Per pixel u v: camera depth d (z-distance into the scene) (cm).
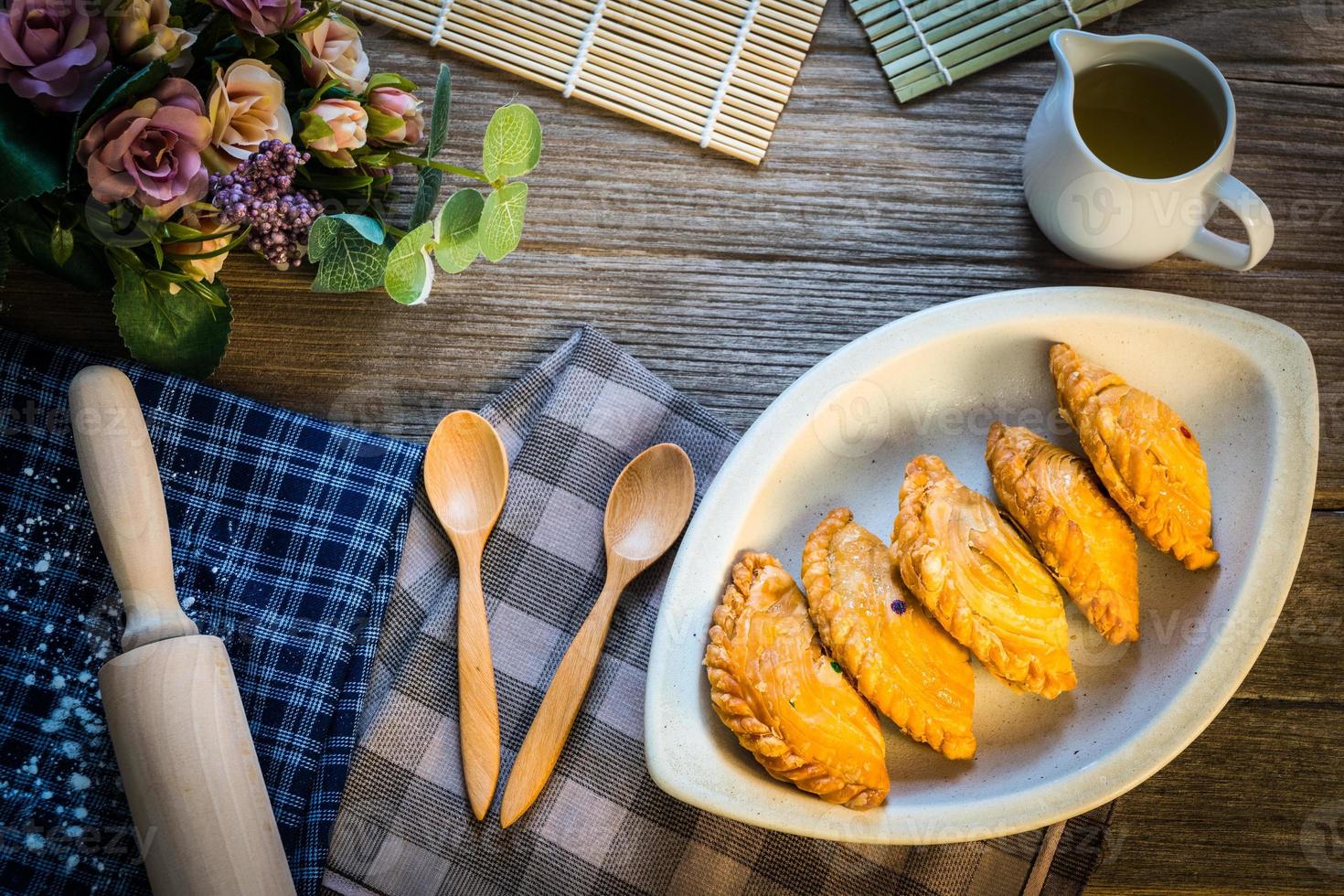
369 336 62
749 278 63
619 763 59
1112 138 59
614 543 60
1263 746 61
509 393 61
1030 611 55
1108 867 61
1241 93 64
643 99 63
